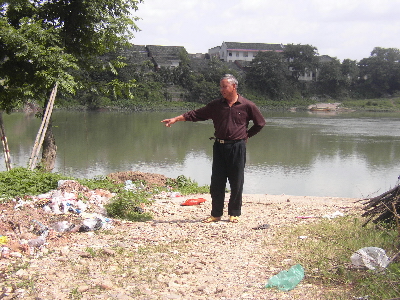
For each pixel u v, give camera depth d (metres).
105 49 13.52
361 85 82.75
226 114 6.57
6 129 28.61
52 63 11.81
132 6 13.55
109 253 4.81
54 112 47.72
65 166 17.59
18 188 7.87
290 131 33.19
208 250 5.16
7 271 4.12
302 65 77.31
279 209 8.47
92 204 7.39
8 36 11.19
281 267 4.45
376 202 5.72
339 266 4.14
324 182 15.55
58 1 12.80
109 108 53.88
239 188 6.82
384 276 3.78
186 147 23.81
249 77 74.56
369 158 20.98
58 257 4.64
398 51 82.06
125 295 3.63
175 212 8.14
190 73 67.62
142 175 12.84
